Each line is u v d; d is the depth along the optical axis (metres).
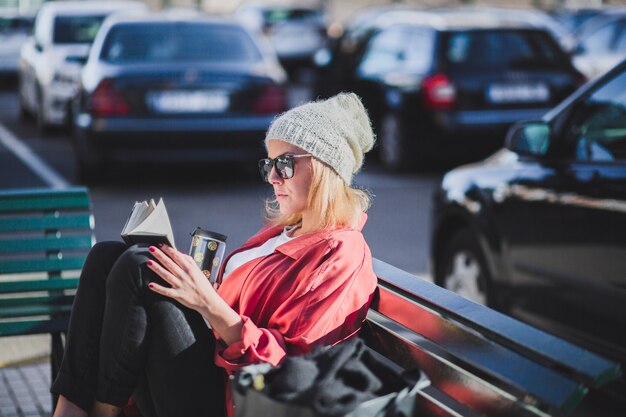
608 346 4.49
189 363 2.82
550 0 31.97
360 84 12.68
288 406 2.11
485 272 5.70
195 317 2.86
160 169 12.01
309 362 2.22
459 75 11.11
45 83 14.88
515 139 4.99
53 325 3.92
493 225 5.46
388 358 2.95
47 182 11.27
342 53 13.97
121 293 2.79
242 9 29.12
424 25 11.77
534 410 2.17
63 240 4.05
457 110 11.09
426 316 2.69
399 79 11.73
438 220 6.14
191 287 2.76
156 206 2.94
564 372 2.13
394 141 11.77
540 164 5.14
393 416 2.13
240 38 11.02
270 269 2.94
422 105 11.23
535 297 5.10
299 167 2.95
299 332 2.79
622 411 4.27
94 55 10.73
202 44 10.82
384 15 13.88
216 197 10.36
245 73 10.30
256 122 10.27
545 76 11.16
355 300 2.87
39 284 4.02
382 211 9.73
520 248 5.21
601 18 17.08
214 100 10.22
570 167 4.79
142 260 2.79
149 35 10.80
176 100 10.13
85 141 10.28
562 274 4.82
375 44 12.88
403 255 7.98
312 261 2.88
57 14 15.60
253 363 2.74
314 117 2.95
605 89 4.75
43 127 15.29
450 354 2.59
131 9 15.70
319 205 2.95
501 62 11.18
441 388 2.61
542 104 11.16
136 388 2.93
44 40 15.54
